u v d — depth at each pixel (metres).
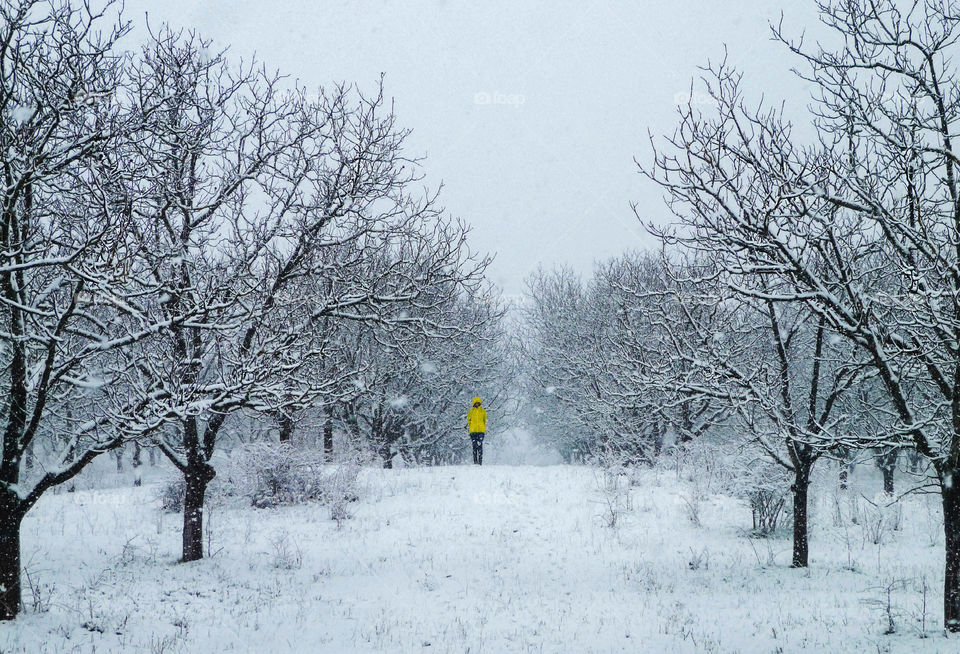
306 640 8.69
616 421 24.69
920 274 7.62
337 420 27.58
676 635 8.82
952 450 7.95
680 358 11.73
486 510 17.81
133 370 9.45
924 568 12.83
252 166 12.77
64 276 8.55
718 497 18.52
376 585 11.57
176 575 11.62
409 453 31.20
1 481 8.40
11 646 7.45
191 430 12.83
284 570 12.38
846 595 10.80
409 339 15.23
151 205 10.74
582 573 12.66
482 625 9.43
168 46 13.09
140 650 7.95
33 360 9.89
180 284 10.82
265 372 9.31
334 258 14.36
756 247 8.59
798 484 12.94
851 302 8.75
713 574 12.51
